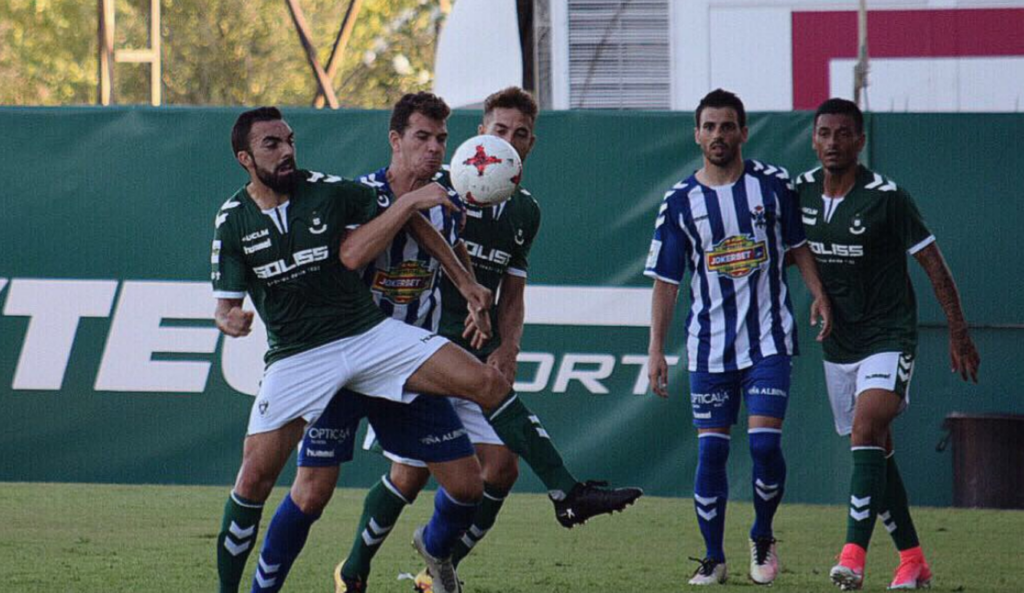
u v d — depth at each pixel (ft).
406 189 59.93
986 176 100.83
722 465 72.59
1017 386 101.04
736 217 73.31
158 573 70.13
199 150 101.86
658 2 133.39
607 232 101.65
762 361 72.74
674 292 75.77
